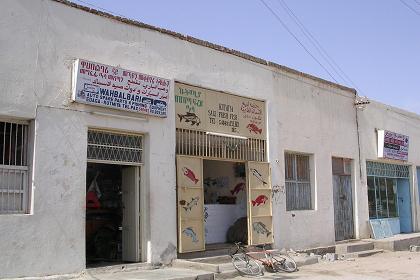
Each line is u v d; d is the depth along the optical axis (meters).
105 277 9.57
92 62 10.02
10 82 8.91
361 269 13.30
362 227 18.97
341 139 18.39
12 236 8.60
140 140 11.27
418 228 23.36
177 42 12.20
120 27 10.91
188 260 11.60
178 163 11.82
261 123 14.68
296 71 16.33
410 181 23.47
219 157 13.09
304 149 16.33
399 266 14.00
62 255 9.30
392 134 21.23
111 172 12.70
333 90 18.23
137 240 11.06
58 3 9.79
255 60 14.62
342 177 18.53
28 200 9.10
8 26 8.95
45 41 9.50
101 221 12.20
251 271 11.76
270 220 14.43
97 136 10.42
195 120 12.52
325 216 16.95
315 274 12.23
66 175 9.55
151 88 11.19
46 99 9.40
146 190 11.12
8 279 8.42
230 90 13.59
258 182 14.21
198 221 12.17
